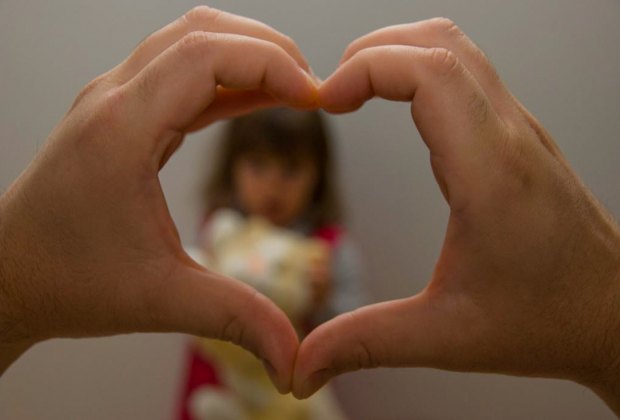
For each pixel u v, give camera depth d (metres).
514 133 0.37
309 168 0.78
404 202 0.82
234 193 0.81
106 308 0.38
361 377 0.86
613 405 0.40
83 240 0.38
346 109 0.39
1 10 0.81
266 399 0.66
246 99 0.43
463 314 0.38
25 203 0.38
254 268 0.64
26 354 0.87
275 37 0.40
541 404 0.86
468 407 0.86
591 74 0.79
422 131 0.37
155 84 0.37
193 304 0.38
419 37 0.39
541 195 0.37
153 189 0.38
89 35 0.81
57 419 0.88
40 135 0.83
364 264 0.84
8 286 0.38
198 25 0.40
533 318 0.38
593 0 0.78
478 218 0.37
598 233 0.38
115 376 0.87
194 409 0.70
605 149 0.80
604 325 0.38
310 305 0.71
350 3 0.78
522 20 0.78
